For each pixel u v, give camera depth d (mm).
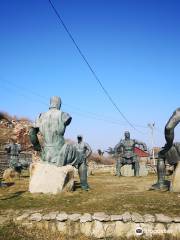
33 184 5168
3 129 20125
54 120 5449
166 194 4879
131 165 11539
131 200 4336
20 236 3318
